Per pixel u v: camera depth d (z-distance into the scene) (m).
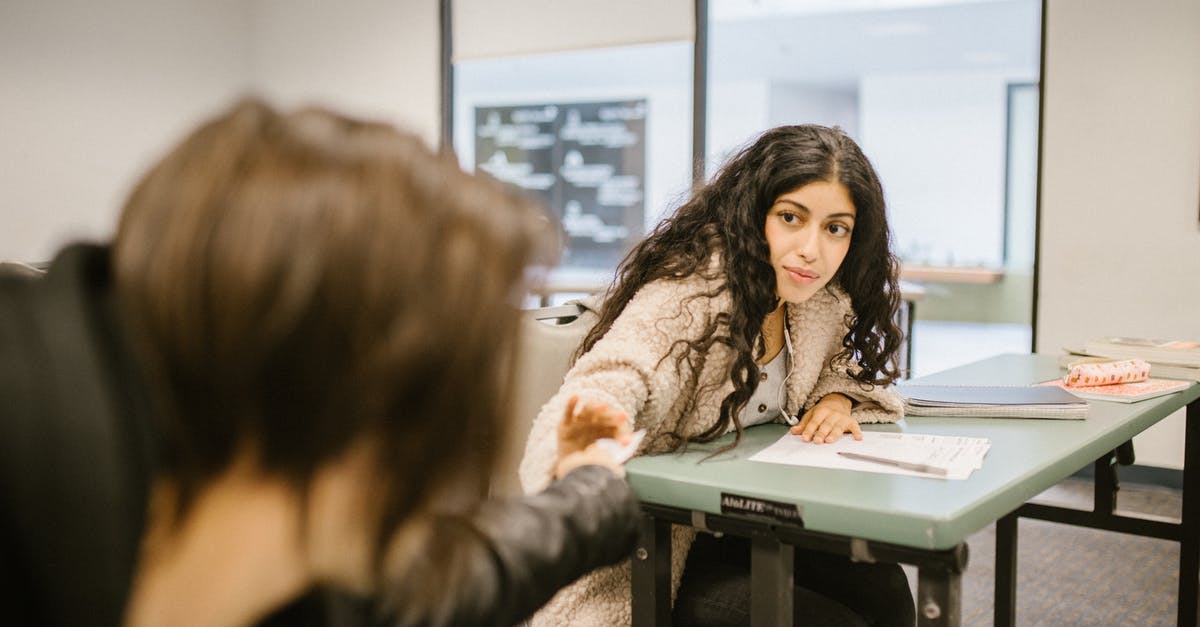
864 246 1.58
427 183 0.45
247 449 0.44
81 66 5.62
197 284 0.41
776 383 1.66
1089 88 4.16
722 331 1.45
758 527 1.20
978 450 1.41
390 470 0.45
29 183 5.41
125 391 0.47
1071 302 4.26
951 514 1.07
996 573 1.96
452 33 5.78
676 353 1.42
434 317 0.43
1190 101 3.97
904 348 4.64
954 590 1.09
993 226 10.91
